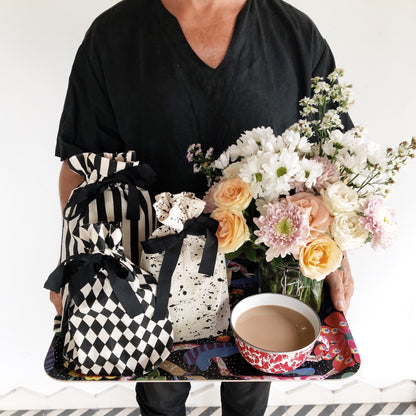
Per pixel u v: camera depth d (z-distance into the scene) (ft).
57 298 3.18
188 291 2.69
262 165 2.32
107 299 2.56
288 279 2.77
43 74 3.80
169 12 2.96
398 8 3.58
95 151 3.46
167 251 2.58
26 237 4.48
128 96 3.17
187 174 3.32
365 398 5.52
